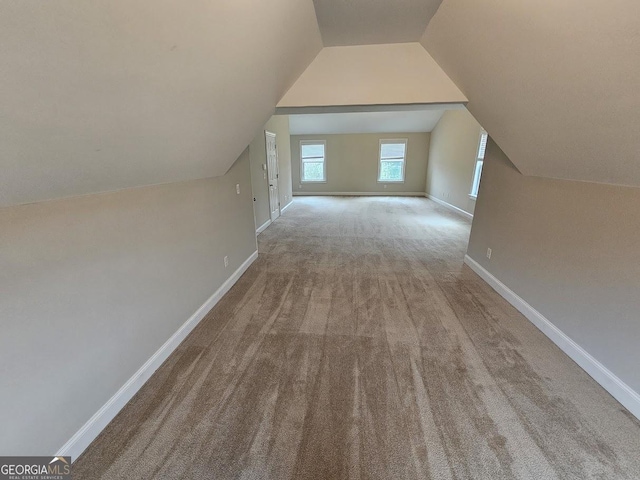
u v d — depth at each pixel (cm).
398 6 209
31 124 84
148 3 89
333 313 255
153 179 178
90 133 107
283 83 265
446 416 153
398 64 282
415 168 1009
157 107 128
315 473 126
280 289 302
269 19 165
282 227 579
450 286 308
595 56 121
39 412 119
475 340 216
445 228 568
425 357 198
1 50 64
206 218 253
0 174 89
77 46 78
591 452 133
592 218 179
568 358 196
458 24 200
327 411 157
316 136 1008
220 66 149
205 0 112
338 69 289
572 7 116
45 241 118
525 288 249
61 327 126
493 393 167
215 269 273
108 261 149
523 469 127
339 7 211
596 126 146
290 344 213
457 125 723
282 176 739
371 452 135
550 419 150
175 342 208
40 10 64
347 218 663
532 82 167
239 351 205
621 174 155
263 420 151
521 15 143
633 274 153
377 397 165
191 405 161
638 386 150
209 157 222
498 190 296
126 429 146
